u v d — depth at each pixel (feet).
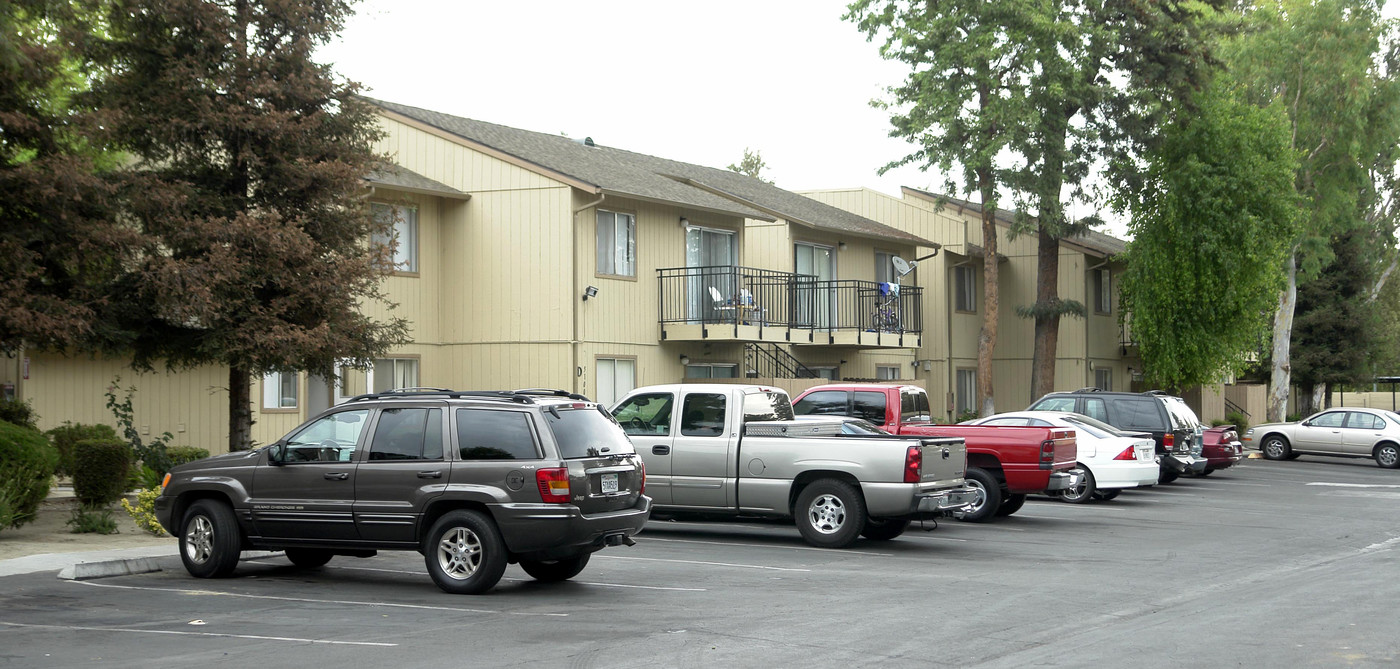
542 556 37.70
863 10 112.37
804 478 51.55
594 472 37.96
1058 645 29.86
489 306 87.20
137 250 52.49
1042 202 112.37
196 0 54.85
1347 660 28.17
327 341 54.70
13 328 48.47
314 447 39.91
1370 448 116.47
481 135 92.94
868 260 122.21
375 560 45.80
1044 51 107.55
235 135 55.31
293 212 56.70
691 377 97.40
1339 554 50.65
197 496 41.86
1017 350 142.82
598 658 28.22
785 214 106.83
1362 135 144.36
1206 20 118.73
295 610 34.73
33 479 51.88
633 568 44.42
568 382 83.82
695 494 52.60
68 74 58.70
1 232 49.21
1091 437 74.18
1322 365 183.42
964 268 138.00
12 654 28.55
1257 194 124.26
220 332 53.88
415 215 86.99
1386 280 206.18
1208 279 125.08
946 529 59.52
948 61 107.45
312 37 57.57
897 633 31.40
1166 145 125.29
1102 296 148.46
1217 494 82.74
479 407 38.17
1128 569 45.14
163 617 33.50
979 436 63.21
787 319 106.11
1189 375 128.57
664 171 110.63
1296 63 143.84
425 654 28.63
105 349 53.83
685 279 95.96
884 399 72.33
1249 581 42.04
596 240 86.84
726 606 35.70
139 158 64.90
